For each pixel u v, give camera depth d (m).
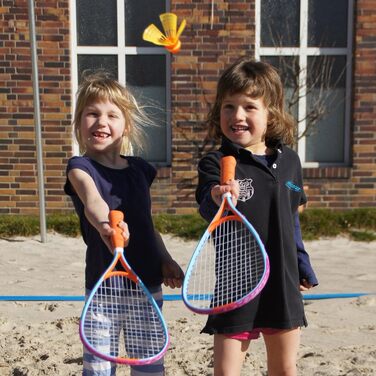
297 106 10.04
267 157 3.26
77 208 3.30
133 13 9.86
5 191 9.73
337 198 9.81
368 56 9.62
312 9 9.88
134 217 3.26
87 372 3.10
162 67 9.91
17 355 4.67
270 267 3.09
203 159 3.23
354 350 4.75
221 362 3.03
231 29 9.59
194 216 9.55
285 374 3.18
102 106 3.27
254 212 3.10
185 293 2.66
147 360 2.51
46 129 9.65
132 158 3.48
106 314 3.11
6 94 9.59
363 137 9.73
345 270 7.45
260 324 3.06
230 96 3.16
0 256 8.00
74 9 9.77
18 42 9.52
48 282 6.83
